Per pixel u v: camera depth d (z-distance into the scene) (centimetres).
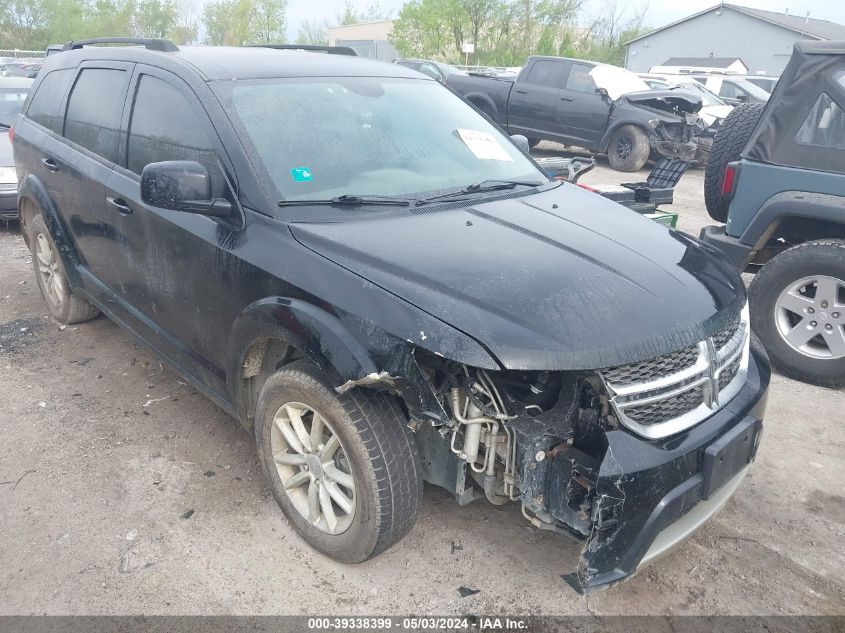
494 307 232
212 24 5156
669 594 276
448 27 3781
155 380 433
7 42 4834
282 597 269
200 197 281
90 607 262
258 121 310
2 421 382
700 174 1343
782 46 4044
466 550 295
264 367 307
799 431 396
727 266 305
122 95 378
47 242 486
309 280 259
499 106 1441
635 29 4938
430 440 265
